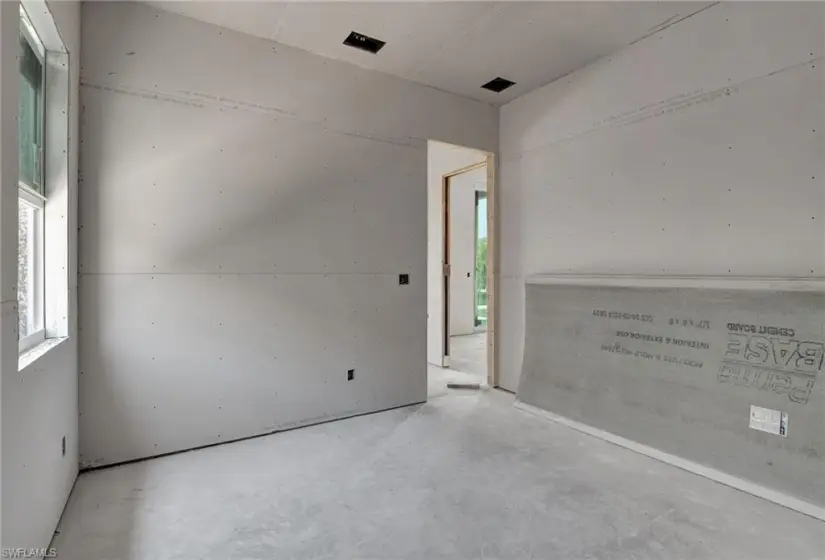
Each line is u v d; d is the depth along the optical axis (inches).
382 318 145.6
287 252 127.6
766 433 91.5
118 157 104.5
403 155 148.6
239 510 84.7
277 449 114.2
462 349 259.8
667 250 116.6
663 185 117.5
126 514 83.0
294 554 71.7
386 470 101.9
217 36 116.3
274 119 124.7
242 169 120.2
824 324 86.8
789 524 80.1
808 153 91.6
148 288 108.3
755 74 99.3
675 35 114.8
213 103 116.0
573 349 135.8
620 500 88.5
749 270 100.4
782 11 95.0
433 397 161.3
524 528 78.9
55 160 86.5
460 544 74.3
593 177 136.3
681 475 99.4
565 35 120.5
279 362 126.6
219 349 117.6
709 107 107.7
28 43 78.0
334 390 136.4
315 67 130.9
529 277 154.6
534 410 142.1
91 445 101.7
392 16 111.4
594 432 122.8
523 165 161.3
